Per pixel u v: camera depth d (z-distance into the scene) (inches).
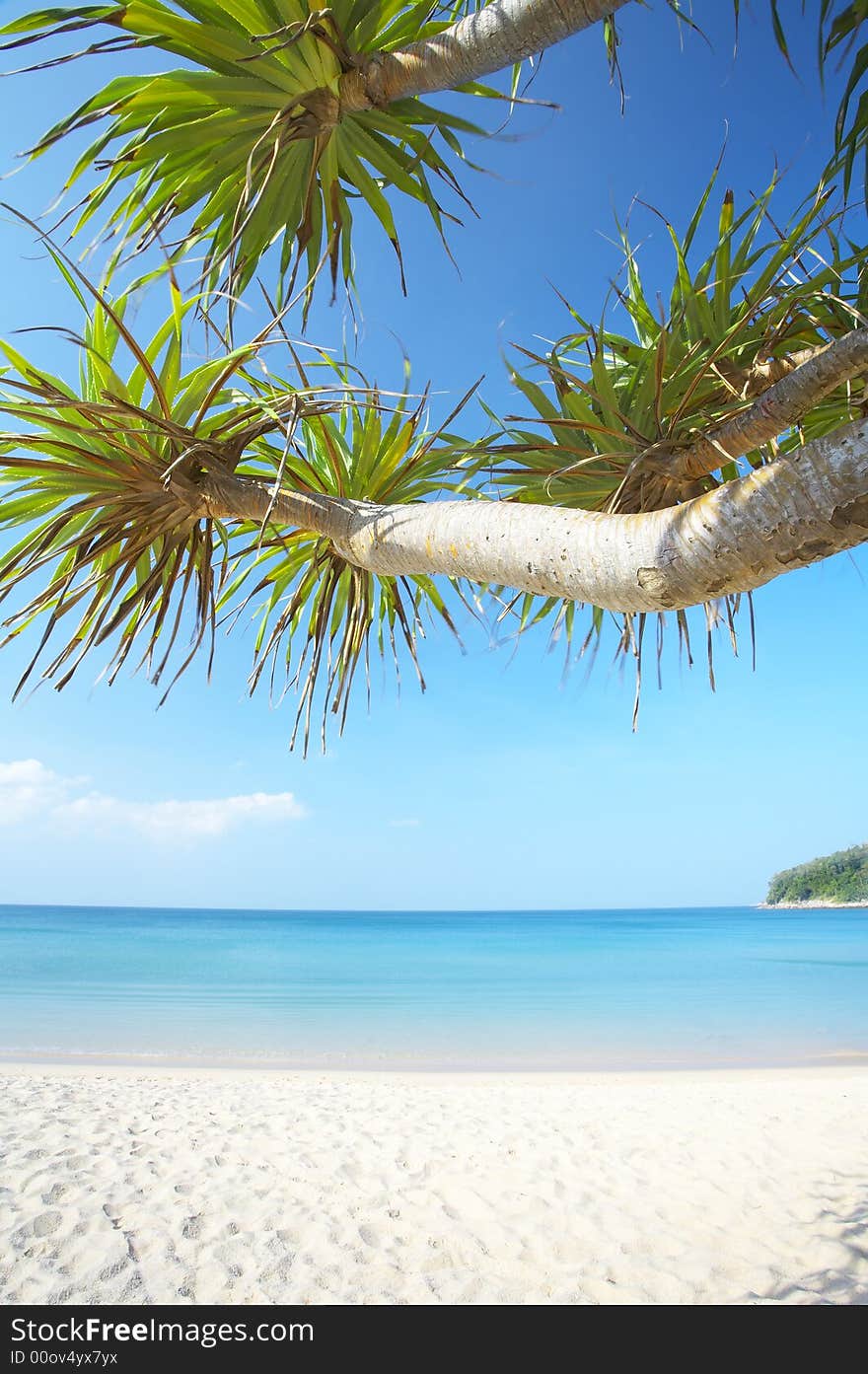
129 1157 187.0
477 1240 144.9
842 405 91.3
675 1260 137.0
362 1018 561.6
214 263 74.7
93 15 61.3
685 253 89.7
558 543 43.2
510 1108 253.9
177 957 1141.1
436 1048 444.8
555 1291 126.9
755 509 34.9
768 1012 602.5
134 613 82.8
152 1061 374.6
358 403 75.2
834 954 1251.2
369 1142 207.5
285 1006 618.5
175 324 75.3
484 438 88.0
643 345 105.1
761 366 88.2
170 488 74.8
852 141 74.1
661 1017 576.4
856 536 33.8
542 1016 580.4
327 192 80.6
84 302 75.1
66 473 73.1
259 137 72.5
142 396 79.3
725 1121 232.5
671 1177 180.5
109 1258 134.3
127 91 66.3
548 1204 162.4
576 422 81.9
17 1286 124.6
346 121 72.8
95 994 668.1
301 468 90.0
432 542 52.2
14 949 1235.9
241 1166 184.1
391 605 109.1
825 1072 355.9
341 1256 138.3
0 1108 233.9
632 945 1540.4
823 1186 174.1
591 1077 340.8
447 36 60.0
